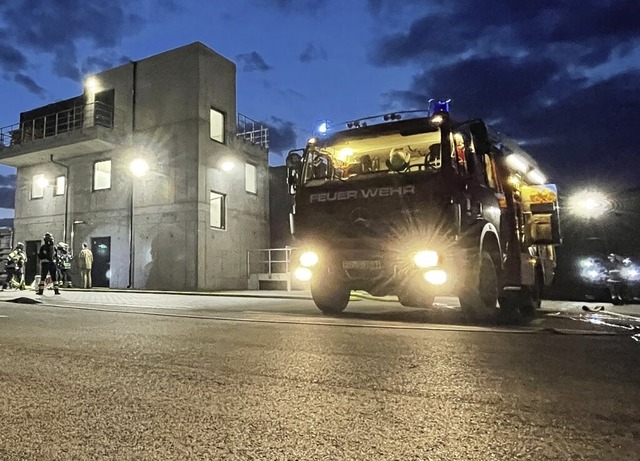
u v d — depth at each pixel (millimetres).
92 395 3451
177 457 2385
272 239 24297
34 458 2391
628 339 5969
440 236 7391
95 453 2441
